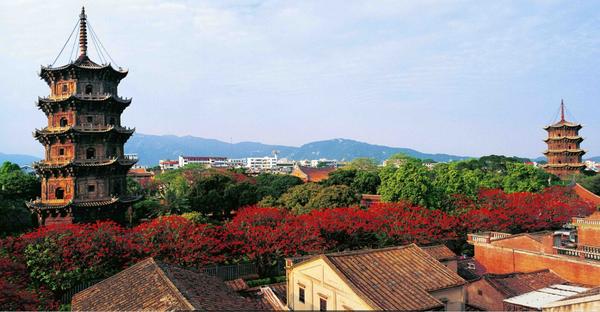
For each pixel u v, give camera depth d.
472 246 58.34
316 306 25.19
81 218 61.44
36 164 63.34
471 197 70.06
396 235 52.66
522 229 60.66
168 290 23.34
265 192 93.75
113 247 42.38
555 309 24.61
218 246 45.91
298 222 50.81
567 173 114.50
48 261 39.16
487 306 33.91
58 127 62.81
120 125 67.62
